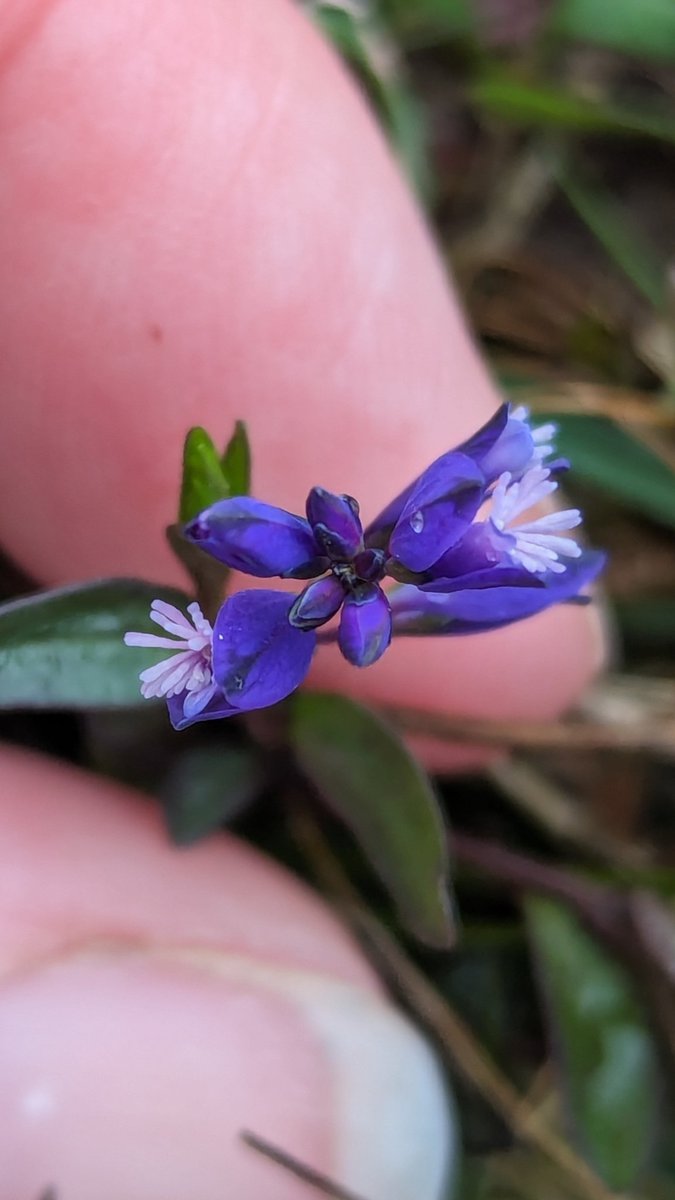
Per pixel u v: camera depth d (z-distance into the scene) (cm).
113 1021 8
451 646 9
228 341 9
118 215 9
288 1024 8
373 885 10
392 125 11
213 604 8
